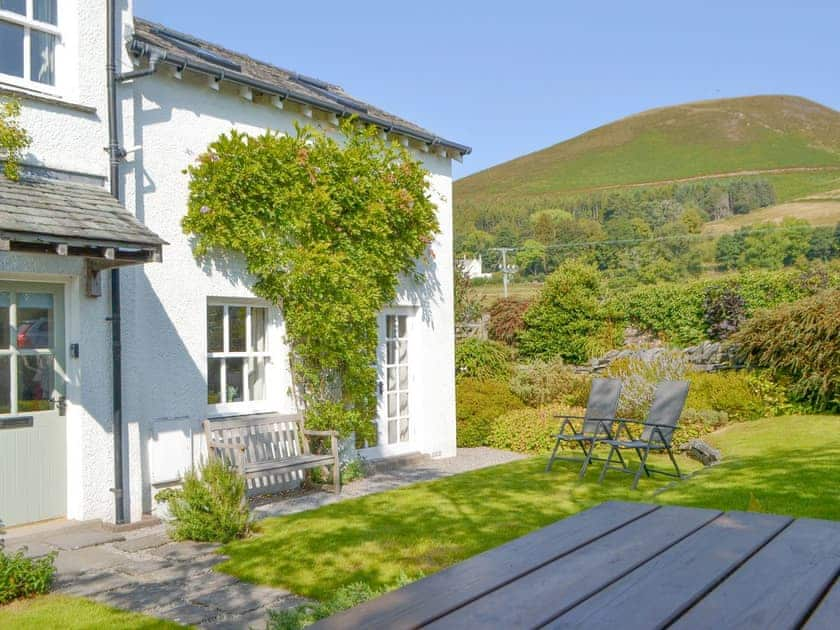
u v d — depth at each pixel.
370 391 9.90
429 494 8.19
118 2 7.15
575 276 19.59
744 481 7.64
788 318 12.90
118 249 6.05
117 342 6.86
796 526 2.19
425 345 11.33
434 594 1.61
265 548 5.98
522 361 18.50
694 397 12.85
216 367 8.38
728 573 1.73
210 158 7.93
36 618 4.39
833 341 12.14
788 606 1.50
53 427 6.64
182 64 7.43
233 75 8.05
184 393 7.77
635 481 8.35
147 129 7.50
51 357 6.65
